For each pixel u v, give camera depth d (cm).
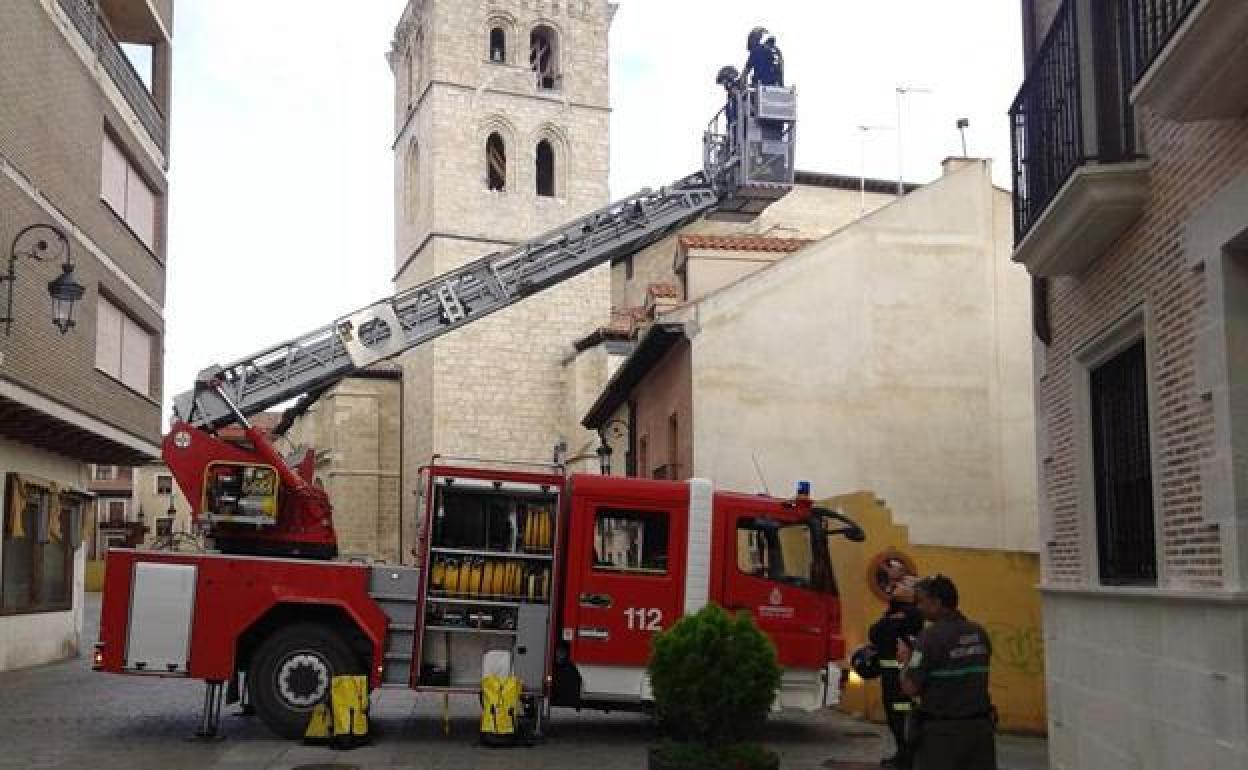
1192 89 659
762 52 1995
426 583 1293
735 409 2031
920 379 2062
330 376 1736
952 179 2119
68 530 2422
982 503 2034
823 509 1366
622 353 4300
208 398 1623
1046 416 1095
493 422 4969
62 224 1991
